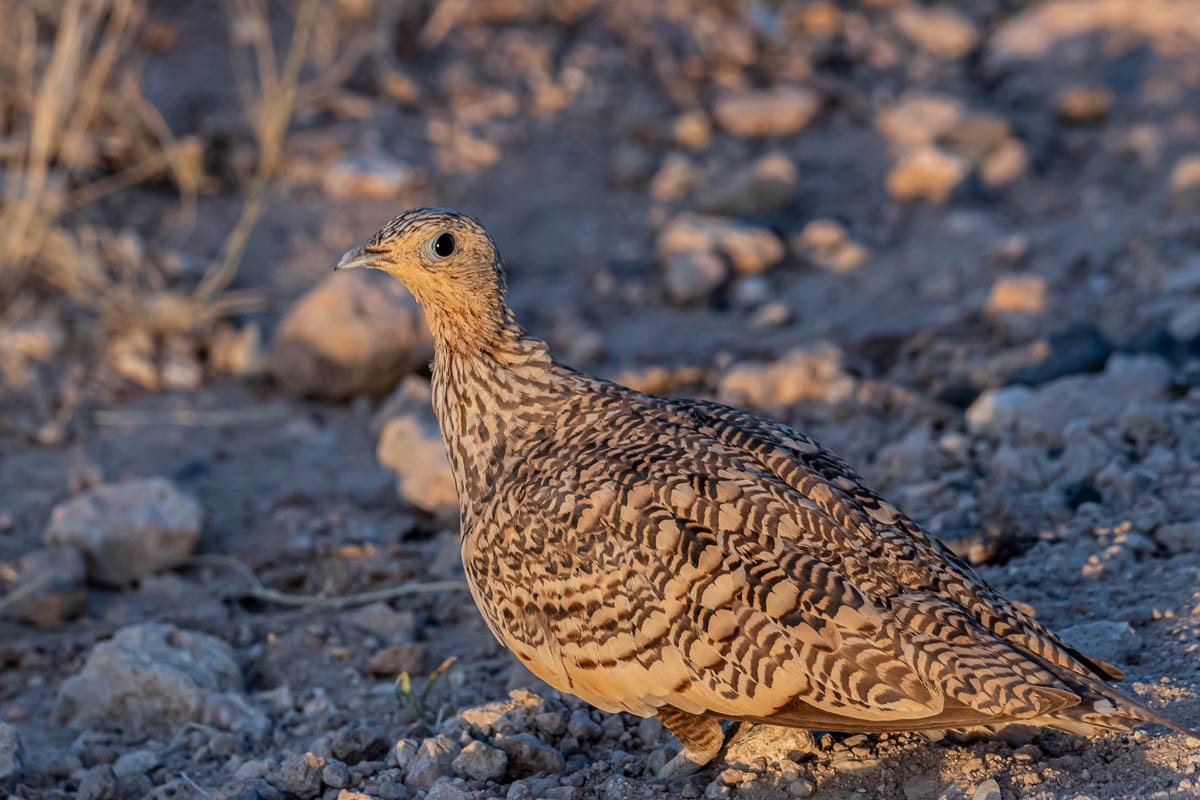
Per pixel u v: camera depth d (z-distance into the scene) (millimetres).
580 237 20953
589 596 8281
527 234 20969
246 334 18125
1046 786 8258
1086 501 12422
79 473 15547
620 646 8227
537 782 9312
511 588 8648
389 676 11922
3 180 19750
